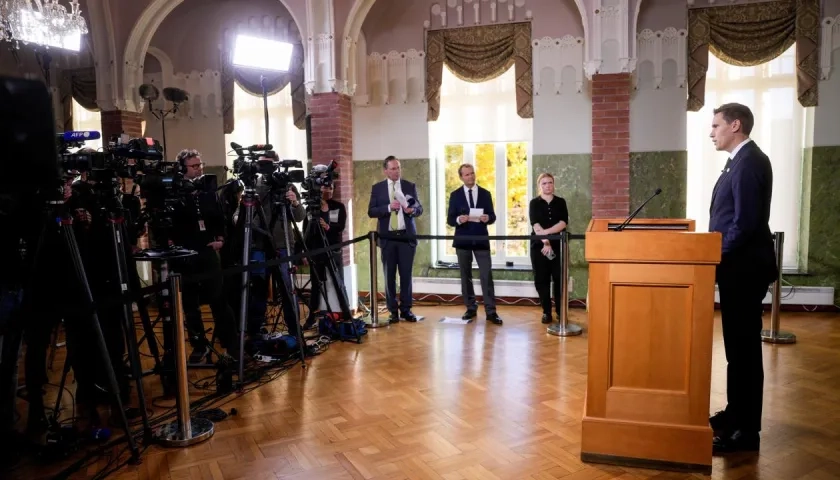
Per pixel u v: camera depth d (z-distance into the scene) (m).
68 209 2.95
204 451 2.90
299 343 4.31
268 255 4.85
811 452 2.76
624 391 2.63
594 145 5.73
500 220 6.65
